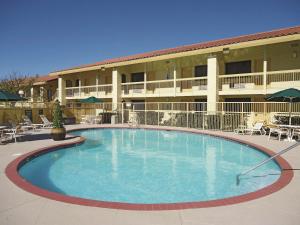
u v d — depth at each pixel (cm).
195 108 2131
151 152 1170
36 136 1444
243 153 1139
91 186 701
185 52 1953
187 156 1086
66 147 1181
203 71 2116
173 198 614
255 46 1756
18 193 517
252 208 448
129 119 2322
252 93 1741
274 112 1700
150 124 2172
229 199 487
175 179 765
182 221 402
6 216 418
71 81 3284
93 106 2767
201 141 1445
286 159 830
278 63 1756
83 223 395
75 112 2588
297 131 1323
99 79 2858
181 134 1686
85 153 1142
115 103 2461
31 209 444
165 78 2353
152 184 719
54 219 407
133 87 2511
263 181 704
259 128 1481
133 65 2584
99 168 890
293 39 1516
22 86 3650
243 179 740
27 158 884
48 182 734
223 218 412
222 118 1697
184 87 2208
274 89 1667
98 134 1761
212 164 946
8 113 2123
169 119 2059
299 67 1669
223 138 1424
